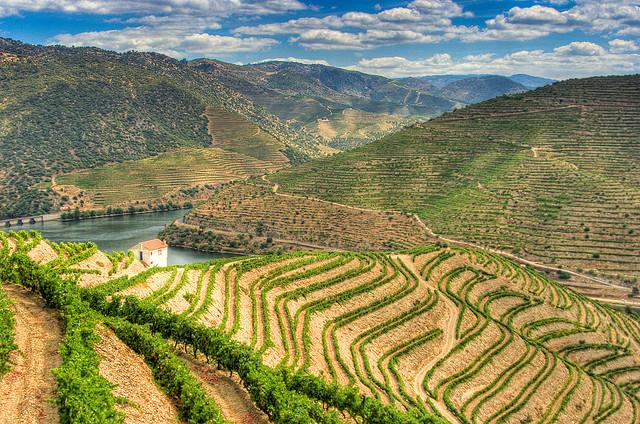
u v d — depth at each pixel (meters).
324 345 87.12
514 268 150.50
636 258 171.50
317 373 76.38
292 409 50.56
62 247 83.19
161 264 133.38
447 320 111.88
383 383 83.94
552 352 113.88
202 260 199.62
